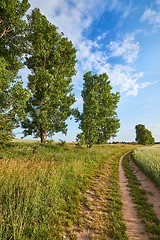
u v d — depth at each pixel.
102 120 31.39
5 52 19.22
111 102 34.00
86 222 6.23
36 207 6.21
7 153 14.70
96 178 12.98
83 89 34.56
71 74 26.19
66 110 25.33
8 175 7.82
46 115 22.55
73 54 25.83
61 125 24.23
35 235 4.96
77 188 9.66
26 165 10.15
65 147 25.05
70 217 6.41
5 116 14.88
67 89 25.34
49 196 7.31
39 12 22.39
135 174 16.09
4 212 5.26
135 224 6.25
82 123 28.52
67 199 8.01
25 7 17.78
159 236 5.42
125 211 7.38
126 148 62.12
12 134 15.69
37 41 22.41
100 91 33.97
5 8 16.20
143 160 20.75
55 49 24.20
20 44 20.12
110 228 5.87
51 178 9.02
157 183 11.73
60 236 5.17
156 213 7.19
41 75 21.55
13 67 19.59
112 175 14.64
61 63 25.19
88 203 7.89
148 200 8.78
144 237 5.43
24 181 7.35
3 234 4.64
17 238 4.63
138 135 101.25
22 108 15.56
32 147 18.77
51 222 5.87
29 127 23.28
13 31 18.69
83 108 29.12
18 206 5.68
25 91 15.32
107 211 7.29
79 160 16.12
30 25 22.08
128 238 5.34
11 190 6.38
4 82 13.88
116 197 8.94
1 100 14.65
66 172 11.33
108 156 28.92
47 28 23.19
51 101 23.06
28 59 23.62
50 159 14.93
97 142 38.62
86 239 5.22
